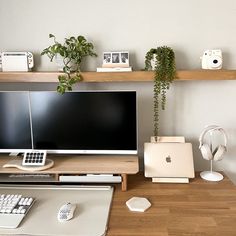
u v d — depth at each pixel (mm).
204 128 1735
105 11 1712
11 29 1750
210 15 1685
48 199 1437
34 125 1654
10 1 1723
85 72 1631
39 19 1734
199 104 1791
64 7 1719
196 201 1408
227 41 1704
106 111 1626
